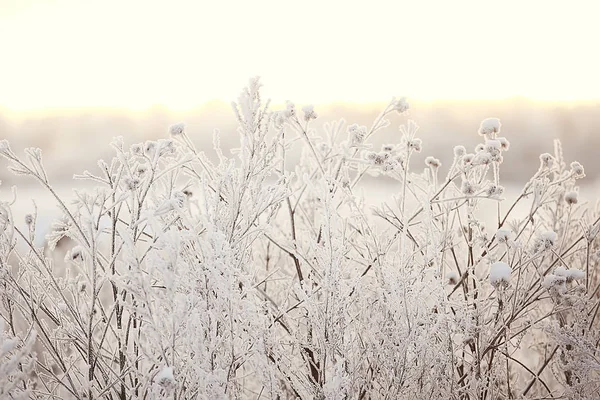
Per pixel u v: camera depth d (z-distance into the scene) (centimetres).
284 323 321
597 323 396
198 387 234
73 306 281
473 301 328
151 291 225
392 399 272
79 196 251
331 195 277
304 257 294
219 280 233
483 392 339
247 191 278
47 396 282
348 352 277
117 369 307
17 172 255
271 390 244
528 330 392
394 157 340
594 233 345
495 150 318
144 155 279
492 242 352
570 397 329
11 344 208
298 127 334
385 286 286
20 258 276
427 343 273
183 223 285
